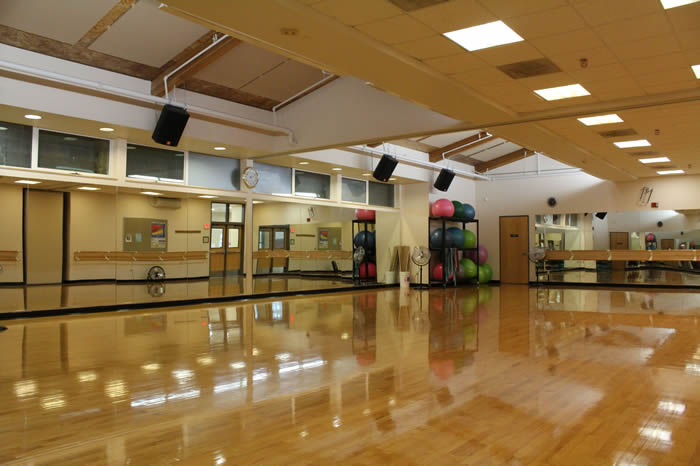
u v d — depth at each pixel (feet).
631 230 49.67
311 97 31.78
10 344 19.94
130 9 21.53
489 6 14.92
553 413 12.11
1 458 9.40
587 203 51.65
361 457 9.55
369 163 41.98
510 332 23.54
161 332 22.94
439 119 26.96
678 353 19.04
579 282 51.88
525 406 12.62
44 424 11.21
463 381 14.93
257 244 38.22
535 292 44.68
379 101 28.84
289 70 28.78
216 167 35.29
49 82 24.03
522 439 10.46
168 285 32.94
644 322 26.89
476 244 52.65
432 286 49.44
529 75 20.56
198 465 9.16
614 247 50.44
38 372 15.70
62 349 19.08
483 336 22.47
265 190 38.32
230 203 36.40
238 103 31.55
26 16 21.21
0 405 12.51
